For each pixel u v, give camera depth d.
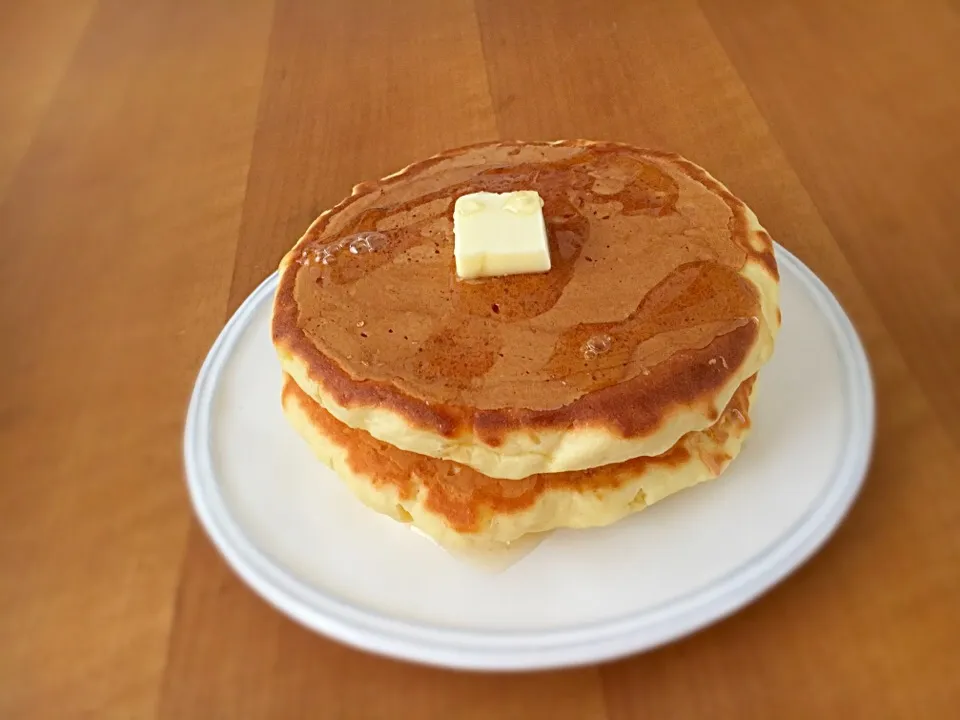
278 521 0.22
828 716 0.17
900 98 0.36
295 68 0.45
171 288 0.31
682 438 0.20
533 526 0.20
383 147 0.38
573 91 0.40
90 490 0.24
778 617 0.19
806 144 0.34
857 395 0.22
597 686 0.18
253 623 0.20
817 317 0.25
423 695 0.18
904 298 0.26
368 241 0.24
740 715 0.17
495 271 0.22
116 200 0.36
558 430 0.19
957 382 0.23
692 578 0.19
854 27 0.40
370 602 0.19
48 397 0.27
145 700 0.19
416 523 0.21
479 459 0.19
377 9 0.49
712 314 0.20
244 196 0.36
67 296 0.31
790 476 0.21
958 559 0.19
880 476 0.21
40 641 0.20
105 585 0.22
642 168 0.26
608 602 0.19
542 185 0.25
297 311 0.22
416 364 0.20
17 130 0.42
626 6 0.45
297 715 0.18
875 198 0.31
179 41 0.48
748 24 0.42
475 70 0.42
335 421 0.21
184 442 0.24
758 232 0.23
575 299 0.21
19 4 0.54
